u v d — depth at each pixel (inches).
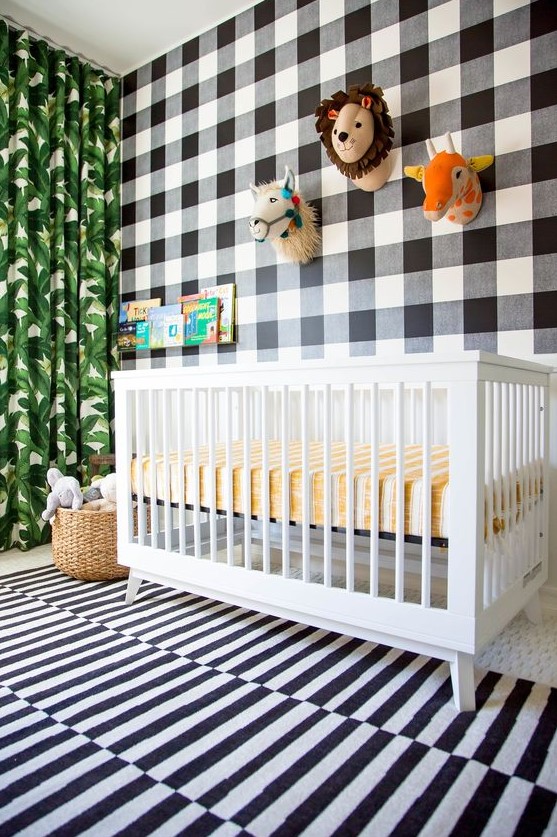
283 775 36.7
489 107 71.5
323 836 31.4
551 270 67.4
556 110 67.2
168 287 104.8
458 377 43.5
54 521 81.1
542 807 33.7
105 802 34.3
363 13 81.4
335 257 84.0
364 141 73.9
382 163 77.7
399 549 47.1
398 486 46.8
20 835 31.6
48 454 98.1
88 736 41.2
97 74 108.1
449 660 45.5
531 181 68.6
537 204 68.3
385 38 79.5
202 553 78.4
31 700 46.3
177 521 96.3
